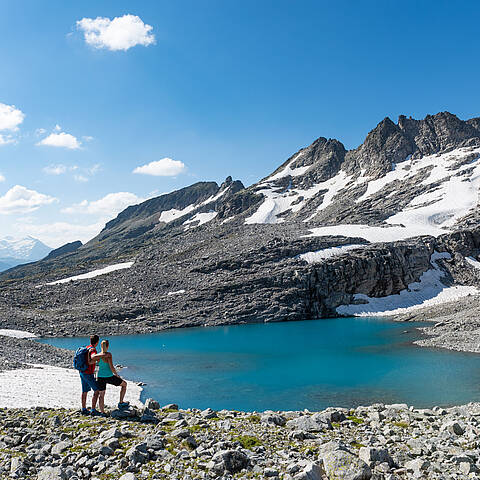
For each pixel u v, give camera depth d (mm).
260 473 11078
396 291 107938
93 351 16859
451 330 61938
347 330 74750
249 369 43688
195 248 140875
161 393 34094
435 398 30438
